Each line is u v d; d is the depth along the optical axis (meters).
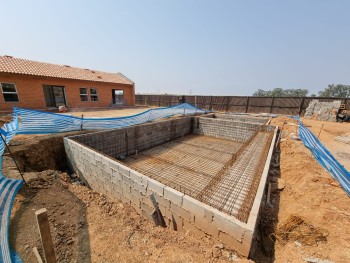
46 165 4.60
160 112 8.95
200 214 2.40
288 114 13.68
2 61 9.92
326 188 3.19
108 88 14.67
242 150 5.77
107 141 5.93
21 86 9.80
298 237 2.38
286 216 2.86
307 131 6.20
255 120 10.31
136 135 6.88
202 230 2.43
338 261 1.92
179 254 1.94
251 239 1.96
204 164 5.84
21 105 9.91
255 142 6.52
